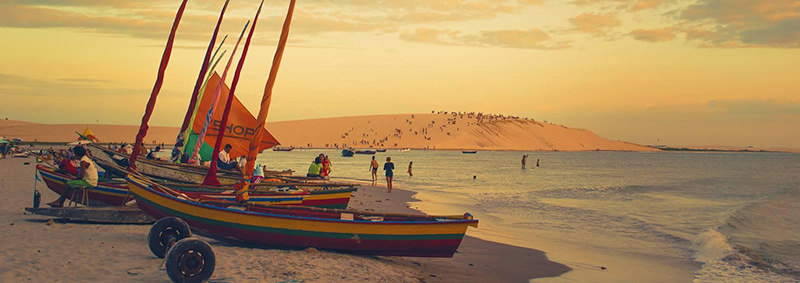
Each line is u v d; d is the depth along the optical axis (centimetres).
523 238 1620
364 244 1035
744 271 1236
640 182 5394
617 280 1111
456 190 3700
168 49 1447
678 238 1711
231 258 942
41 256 883
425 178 5269
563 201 3045
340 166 8044
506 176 6134
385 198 2730
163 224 879
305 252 1023
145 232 1130
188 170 1767
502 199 3038
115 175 1808
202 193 1264
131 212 1223
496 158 16188
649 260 1348
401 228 1028
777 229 2041
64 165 1362
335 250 1045
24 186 2231
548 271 1155
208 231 1045
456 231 1039
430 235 1036
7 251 911
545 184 4688
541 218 2177
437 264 1134
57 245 974
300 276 845
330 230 1027
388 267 1004
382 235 1029
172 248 711
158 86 1423
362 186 3556
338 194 1563
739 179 6316
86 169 1298
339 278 859
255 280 800
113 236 1074
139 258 887
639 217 2311
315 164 2572
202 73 2033
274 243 1036
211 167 1381
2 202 1634
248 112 2478
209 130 2383
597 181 5412
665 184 5100
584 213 2402
